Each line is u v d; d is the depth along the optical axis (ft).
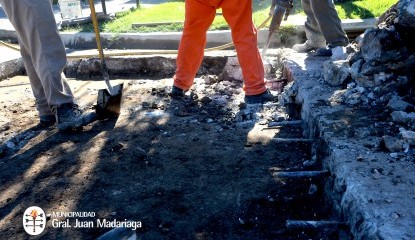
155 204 8.80
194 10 13.10
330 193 8.38
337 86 12.34
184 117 12.95
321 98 11.59
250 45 12.92
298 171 9.41
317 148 9.77
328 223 7.45
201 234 7.88
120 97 12.97
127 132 12.10
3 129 12.82
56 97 12.24
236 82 15.79
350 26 19.15
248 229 7.97
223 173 9.77
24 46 12.12
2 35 25.77
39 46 11.73
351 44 14.47
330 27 15.15
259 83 13.29
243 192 9.02
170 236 7.86
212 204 8.70
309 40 16.26
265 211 8.43
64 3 25.35
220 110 13.33
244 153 10.57
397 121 9.72
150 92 15.25
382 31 11.46
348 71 12.18
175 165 10.23
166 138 11.60
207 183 9.43
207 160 10.36
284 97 13.28
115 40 21.88
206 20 13.37
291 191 8.97
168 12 25.53
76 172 10.17
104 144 11.45
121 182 9.66
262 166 9.95
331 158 8.77
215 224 8.13
